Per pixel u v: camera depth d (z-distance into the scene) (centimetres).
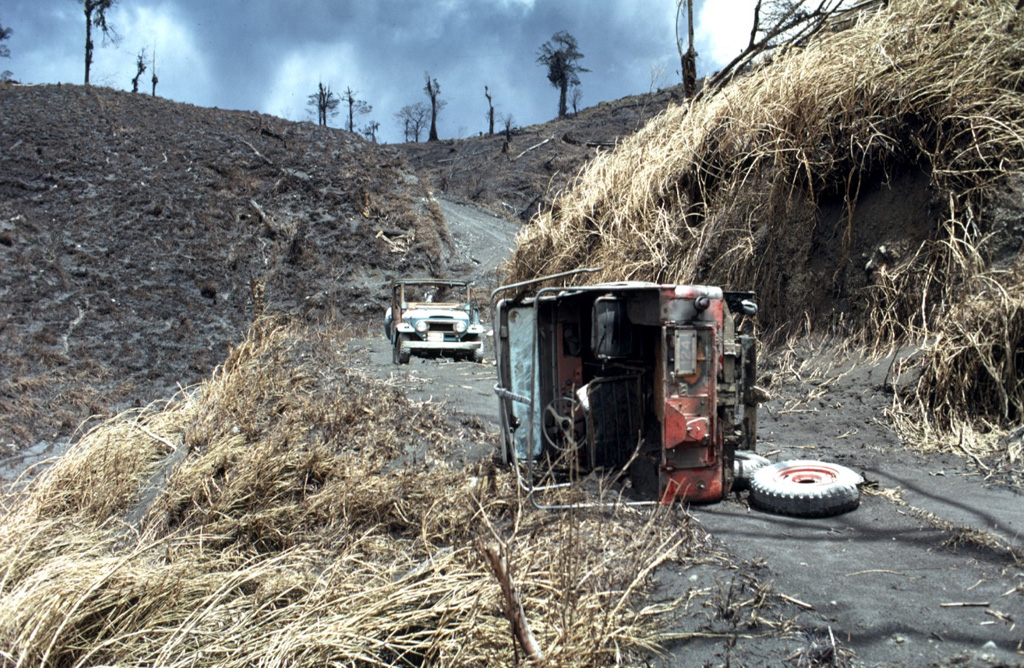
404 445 602
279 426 606
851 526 431
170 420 725
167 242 2095
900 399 645
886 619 314
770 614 326
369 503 482
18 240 1864
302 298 2141
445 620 330
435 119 7850
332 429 614
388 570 395
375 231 2544
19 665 295
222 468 537
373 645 318
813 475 478
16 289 1661
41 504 523
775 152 888
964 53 760
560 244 1174
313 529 471
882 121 799
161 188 2323
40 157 2305
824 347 789
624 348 505
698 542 407
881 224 790
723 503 482
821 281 834
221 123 2909
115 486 549
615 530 413
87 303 1700
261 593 363
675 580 363
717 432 474
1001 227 680
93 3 4231
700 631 317
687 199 1024
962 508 446
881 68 816
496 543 374
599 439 520
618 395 523
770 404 723
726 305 480
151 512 504
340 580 377
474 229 3130
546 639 307
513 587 290
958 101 740
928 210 747
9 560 401
